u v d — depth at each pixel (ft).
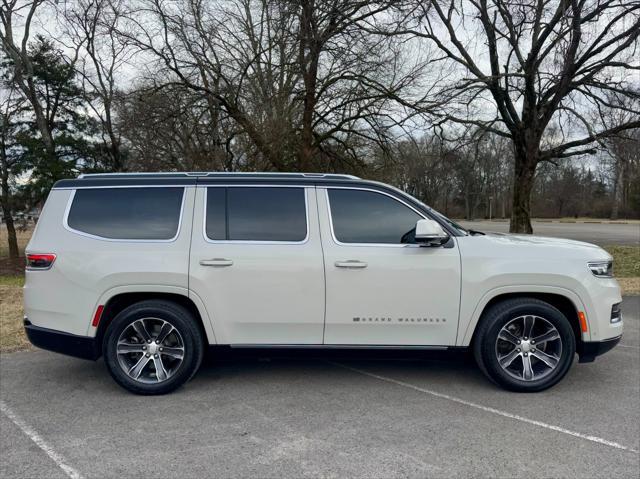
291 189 14.01
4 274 66.95
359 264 13.33
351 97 50.55
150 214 13.79
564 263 13.44
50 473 9.57
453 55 52.80
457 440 10.86
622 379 14.78
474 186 251.39
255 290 13.41
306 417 12.12
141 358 13.57
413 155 55.52
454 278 13.38
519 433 11.19
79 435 11.19
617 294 13.80
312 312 13.44
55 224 13.73
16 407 12.83
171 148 55.42
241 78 48.42
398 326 13.51
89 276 13.25
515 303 13.44
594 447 10.52
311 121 49.96
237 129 49.52
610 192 272.72
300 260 13.39
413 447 10.55
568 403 12.94
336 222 13.80
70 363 16.66
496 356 13.50
